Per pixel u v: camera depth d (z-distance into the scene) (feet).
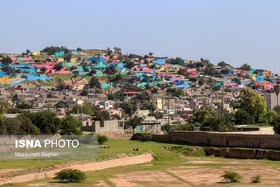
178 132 409.08
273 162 318.86
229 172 257.34
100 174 277.03
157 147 376.89
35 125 368.89
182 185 244.22
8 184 232.32
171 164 319.68
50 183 241.55
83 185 241.76
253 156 338.95
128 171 289.33
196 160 339.36
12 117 379.55
